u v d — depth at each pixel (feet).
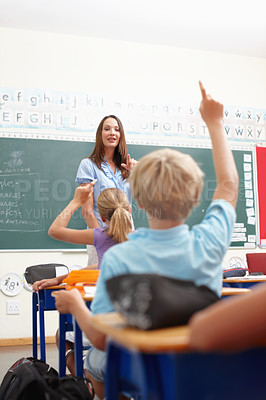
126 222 6.24
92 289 5.52
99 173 10.04
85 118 14.97
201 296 2.29
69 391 4.37
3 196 14.06
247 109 16.71
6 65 14.49
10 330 13.71
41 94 14.67
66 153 14.67
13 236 14.03
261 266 11.50
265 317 1.74
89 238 6.39
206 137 16.08
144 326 2.04
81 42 15.21
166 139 15.66
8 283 13.84
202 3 13.73
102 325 2.28
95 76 15.23
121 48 15.60
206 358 1.96
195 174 2.91
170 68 16.03
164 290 2.10
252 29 15.23
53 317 14.12
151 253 2.74
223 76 16.61
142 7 13.84
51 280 7.36
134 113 15.46
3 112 14.30
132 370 2.36
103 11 13.98
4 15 13.99
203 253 2.85
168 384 1.94
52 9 13.79
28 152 14.38
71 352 7.31
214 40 15.89
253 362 2.03
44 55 14.84
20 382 4.91
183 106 15.99
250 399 2.01
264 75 17.12
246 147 16.47
